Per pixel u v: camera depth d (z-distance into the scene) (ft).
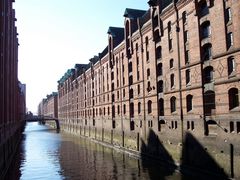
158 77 128.06
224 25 86.58
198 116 98.43
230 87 84.33
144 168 115.75
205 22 96.17
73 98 337.11
